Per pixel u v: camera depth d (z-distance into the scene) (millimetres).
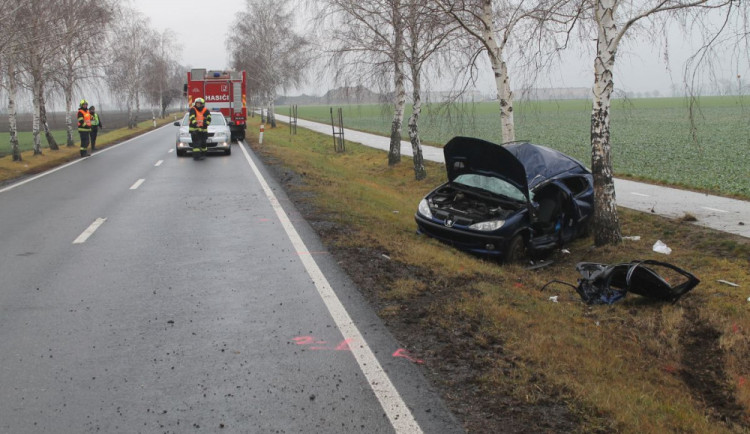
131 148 29344
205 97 33531
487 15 13258
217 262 7957
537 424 3883
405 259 8328
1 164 20828
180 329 5559
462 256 9539
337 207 12250
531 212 10016
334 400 4180
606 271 7781
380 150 30953
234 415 3979
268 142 33188
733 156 25500
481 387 4391
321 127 57031
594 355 5570
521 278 8789
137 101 59875
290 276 7309
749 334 6344
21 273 7430
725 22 8484
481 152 10383
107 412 4020
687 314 7156
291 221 10719
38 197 13680
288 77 54625
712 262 9055
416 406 4094
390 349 5098
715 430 4535
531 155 11367
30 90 26750
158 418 3943
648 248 10305
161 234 9688
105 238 9398
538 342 5383
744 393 5355
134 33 56500
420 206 10961
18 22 21062
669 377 5691
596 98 10438
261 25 56938
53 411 4031
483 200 10758
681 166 21906
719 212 12617
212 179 16719
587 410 4105
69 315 5930
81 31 28656
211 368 4711
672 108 101625
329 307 6176
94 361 4848
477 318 5941
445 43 14836
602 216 10750
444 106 14703
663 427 4184
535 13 12648
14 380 4500
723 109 87062
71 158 23859
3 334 5426
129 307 6180
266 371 4656
